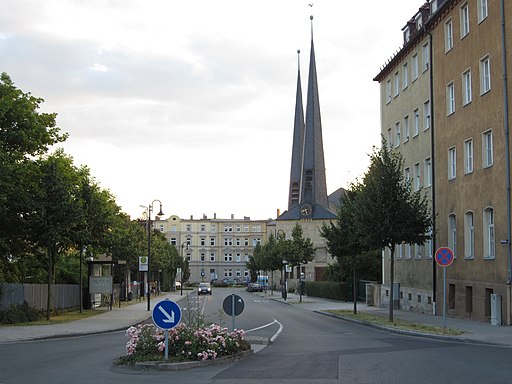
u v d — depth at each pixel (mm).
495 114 26203
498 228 25562
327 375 12086
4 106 31203
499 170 25672
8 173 29703
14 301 30469
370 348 17609
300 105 124312
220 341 14945
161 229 154500
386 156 28953
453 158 31875
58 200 31047
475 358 14680
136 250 55531
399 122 42000
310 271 103062
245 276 154125
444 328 21906
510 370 12539
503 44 25438
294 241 64875
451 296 31391
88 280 42625
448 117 32094
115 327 27578
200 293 85625
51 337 22859
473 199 28453
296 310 44344
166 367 13148
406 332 23141
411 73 39156
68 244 35875
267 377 11906
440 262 21578
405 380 11312
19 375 12438
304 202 107062
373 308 43781
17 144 32469
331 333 23953
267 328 26766
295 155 123312
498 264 25391
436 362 13930
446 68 32406
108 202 46312
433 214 33031
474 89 28562
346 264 58094
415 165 38344
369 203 28125
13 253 34250
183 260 126062
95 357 15805
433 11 35656
